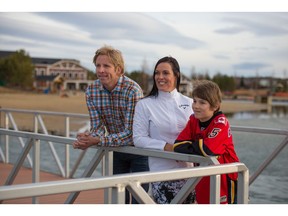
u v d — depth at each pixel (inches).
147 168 115.4
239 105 2442.2
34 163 114.7
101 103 111.0
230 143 91.5
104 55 106.0
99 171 250.8
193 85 94.3
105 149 100.9
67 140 103.3
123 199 66.8
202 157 84.4
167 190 99.9
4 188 57.6
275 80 3895.2
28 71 2701.8
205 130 92.0
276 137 494.3
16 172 120.1
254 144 418.0
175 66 100.4
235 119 1305.4
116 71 107.5
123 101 108.2
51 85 2876.5
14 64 2669.8
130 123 106.4
